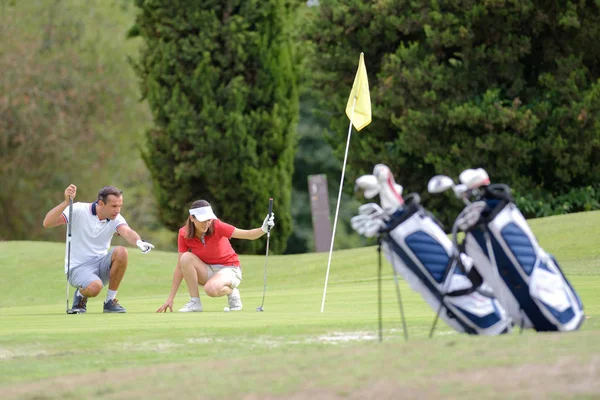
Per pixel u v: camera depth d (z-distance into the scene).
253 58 63.53
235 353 12.91
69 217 23.83
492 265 11.06
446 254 11.13
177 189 64.81
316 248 59.12
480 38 57.28
